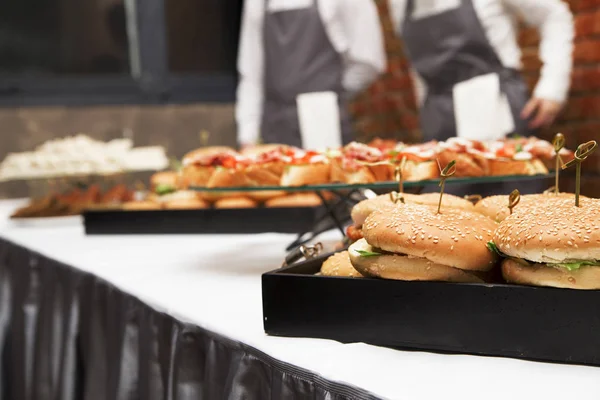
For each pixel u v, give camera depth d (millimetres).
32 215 2383
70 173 2646
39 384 1669
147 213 2006
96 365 1399
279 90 3201
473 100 2621
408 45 2805
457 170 1260
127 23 4703
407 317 838
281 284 916
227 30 4844
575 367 747
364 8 3100
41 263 1771
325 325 893
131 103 4645
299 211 1879
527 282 780
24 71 4531
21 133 4348
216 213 1942
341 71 3133
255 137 3277
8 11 4492
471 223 852
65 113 4445
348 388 732
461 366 768
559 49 2506
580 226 747
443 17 2645
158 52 4703
